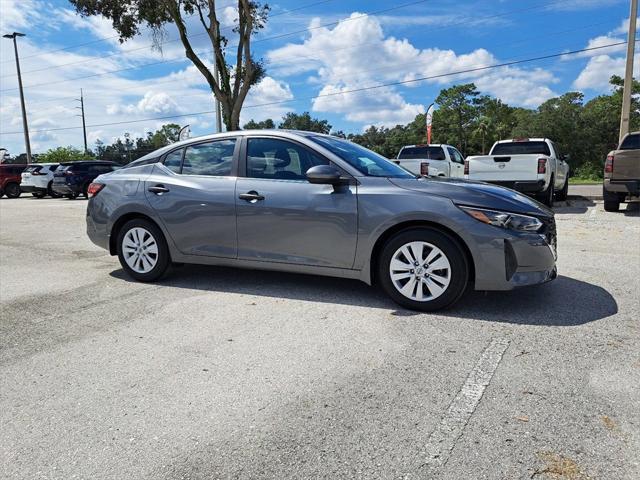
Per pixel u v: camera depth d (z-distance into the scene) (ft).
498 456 6.98
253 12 57.62
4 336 12.18
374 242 13.50
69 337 12.03
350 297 14.83
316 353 10.73
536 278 12.71
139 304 14.67
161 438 7.63
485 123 234.38
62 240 28.17
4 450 7.43
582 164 182.70
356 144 16.83
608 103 180.75
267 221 14.79
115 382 9.55
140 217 17.21
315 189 14.29
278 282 16.75
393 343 11.18
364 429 7.73
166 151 17.16
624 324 12.05
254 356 10.64
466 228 12.48
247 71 57.88
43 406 8.71
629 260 19.22
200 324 12.78
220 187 15.61
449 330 11.90
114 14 56.59
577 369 9.63
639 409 8.12
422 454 7.07
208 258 16.06
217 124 69.10
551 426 7.69
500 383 9.13
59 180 67.36
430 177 15.28
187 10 57.98
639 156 31.73
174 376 9.75
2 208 52.65
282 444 7.39
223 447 7.36
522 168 36.37
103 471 6.88
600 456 6.93
